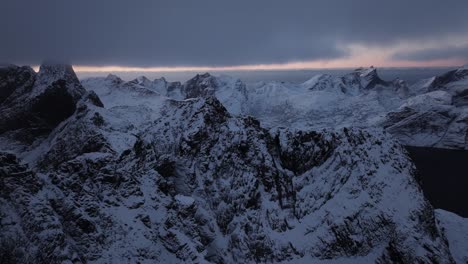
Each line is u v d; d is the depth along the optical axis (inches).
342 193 4923.7
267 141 5570.9
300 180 5206.7
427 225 4648.1
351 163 5201.8
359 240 4446.4
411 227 4503.0
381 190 4899.1
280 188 5024.6
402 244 4343.0
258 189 4913.9
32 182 2930.6
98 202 3427.7
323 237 4515.3
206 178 4793.3
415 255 4252.0
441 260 4227.4
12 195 2728.8
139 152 4672.7
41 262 2476.6
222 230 4483.3
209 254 4185.5
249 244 4404.5
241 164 5019.7
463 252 5182.1
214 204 4630.9
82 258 2893.7
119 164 4210.1
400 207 4712.1
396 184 5007.4
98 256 3011.8
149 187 4072.3
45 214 2751.0
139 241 3329.2
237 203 4692.4
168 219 3700.8
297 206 4911.4
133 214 3565.5
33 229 2608.3
